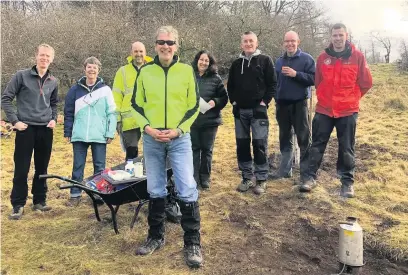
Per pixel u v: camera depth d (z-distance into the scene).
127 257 3.75
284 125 5.51
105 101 5.00
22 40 11.18
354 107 4.82
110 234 4.21
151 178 3.61
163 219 3.86
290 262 3.68
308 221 4.38
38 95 4.48
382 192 5.17
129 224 4.43
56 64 11.32
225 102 5.24
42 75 4.51
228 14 15.73
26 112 4.46
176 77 3.45
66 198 5.30
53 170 6.52
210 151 5.39
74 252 3.88
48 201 5.19
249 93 4.86
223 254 3.78
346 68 4.74
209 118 5.18
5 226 4.45
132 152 5.23
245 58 4.87
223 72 14.73
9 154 7.53
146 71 3.48
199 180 5.48
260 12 16.77
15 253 3.90
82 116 4.93
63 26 11.94
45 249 3.96
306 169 5.23
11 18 11.66
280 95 5.24
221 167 6.46
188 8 16.08
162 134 3.37
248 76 4.84
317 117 4.99
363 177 5.69
